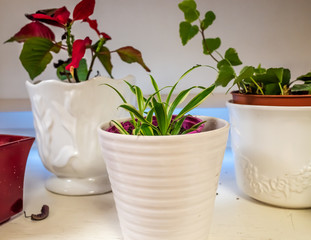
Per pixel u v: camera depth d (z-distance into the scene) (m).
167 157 0.32
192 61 0.66
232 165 0.61
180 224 0.34
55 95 0.47
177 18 0.64
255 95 0.42
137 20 0.65
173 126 0.39
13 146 0.42
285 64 0.65
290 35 0.64
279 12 0.63
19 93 0.69
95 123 0.48
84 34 0.65
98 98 0.47
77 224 0.42
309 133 0.41
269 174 0.44
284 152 0.42
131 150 0.32
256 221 0.42
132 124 0.40
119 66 0.67
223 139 0.35
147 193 0.33
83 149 0.49
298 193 0.43
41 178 0.57
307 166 0.42
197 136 0.32
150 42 0.66
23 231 0.41
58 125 0.48
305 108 0.40
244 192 0.48
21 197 0.45
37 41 0.47
